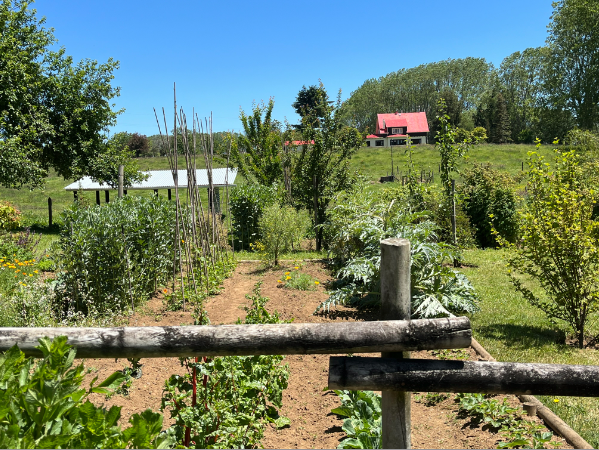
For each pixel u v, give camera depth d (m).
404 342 1.90
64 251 6.80
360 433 3.22
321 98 14.20
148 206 8.07
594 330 6.71
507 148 47.03
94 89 21.94
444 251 6.50
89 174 22.12
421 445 3.36
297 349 1.92
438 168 38.19
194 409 2.90
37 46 21.27
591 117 49.28
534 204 6.70
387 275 2.06
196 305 6.30
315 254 12.35
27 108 20.22
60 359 1.71
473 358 5.23
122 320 6.31
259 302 4.75
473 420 3.69
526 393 1.91
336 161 14.55
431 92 106.19
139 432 1.61
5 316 5.62
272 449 3.19
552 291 6.45
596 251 5.84
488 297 8.52
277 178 19.25
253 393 3.60
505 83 91.31
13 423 1.53
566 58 51.53
